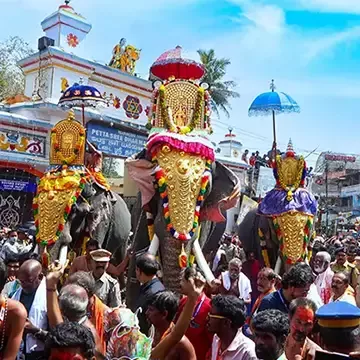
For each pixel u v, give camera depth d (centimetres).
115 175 2116
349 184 4059
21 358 376
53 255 620
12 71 2445
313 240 878
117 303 520
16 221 1327
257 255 908
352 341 258
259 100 972
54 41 1425
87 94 870
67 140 671
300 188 823
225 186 608
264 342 294
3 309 298
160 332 351
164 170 559
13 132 1294
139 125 1495
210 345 391
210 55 3102
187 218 548
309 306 320
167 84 621
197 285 334
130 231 795
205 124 622
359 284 618
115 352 280
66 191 637
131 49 1595
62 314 340
